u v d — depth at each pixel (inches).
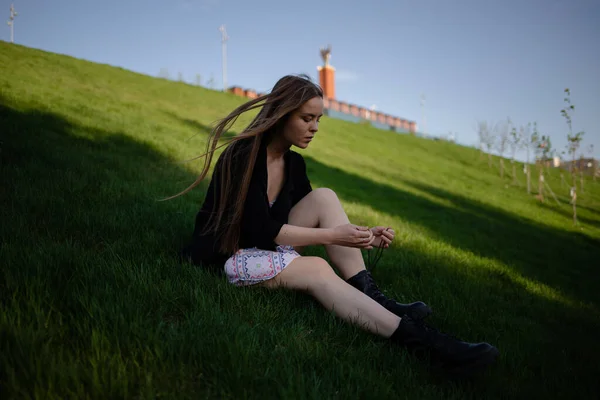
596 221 684.7
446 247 230.4
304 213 92.6
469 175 924.0
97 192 155.6
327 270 78.0
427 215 403.9
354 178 527.2
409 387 60.6
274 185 91.0
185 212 155.5
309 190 98.4
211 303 75.0
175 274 87.1
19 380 46.3
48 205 123.9
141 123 441.7
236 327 67.5
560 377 77.5
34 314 60.1
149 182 204.7
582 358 94.4
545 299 166.6
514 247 338.3
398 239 208.8
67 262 81.2
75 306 65.1
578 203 835.4
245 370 54.9
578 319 144.4
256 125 81.7
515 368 77.0
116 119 415.5
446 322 96.4
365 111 1907.0
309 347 66.5
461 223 402.3
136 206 145.0
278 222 83.7
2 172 151.6
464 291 131.1
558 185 1000.9
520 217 570.3
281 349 64.9
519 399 65.5
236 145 85.0
